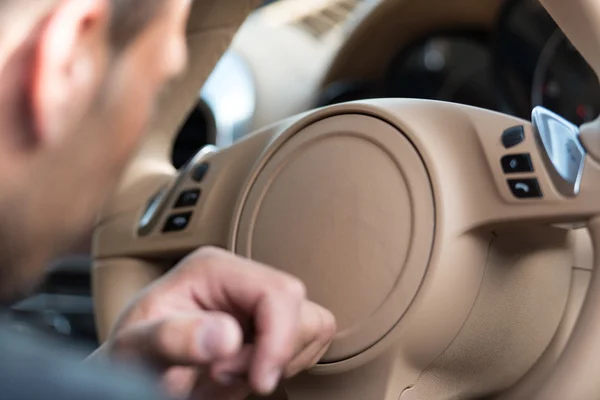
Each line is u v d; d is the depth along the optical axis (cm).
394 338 73
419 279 72
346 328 75
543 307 85
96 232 108
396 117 76
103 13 27
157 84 30
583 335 73
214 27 109
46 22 26
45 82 26
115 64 28
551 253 84
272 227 80
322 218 77
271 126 92
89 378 23
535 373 86
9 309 28
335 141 79
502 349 82
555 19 79
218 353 40
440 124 76
